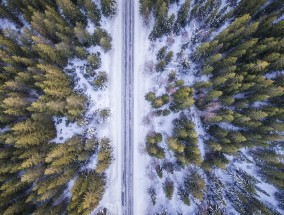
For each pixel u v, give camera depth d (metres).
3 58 22.86
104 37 25.23
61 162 22.28
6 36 23.98
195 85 24.89
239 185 25.77
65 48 23.98
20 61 23.38
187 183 25.86
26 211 24.17
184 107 24.33
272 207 25.84
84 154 24.47
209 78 25.61
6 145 23.62
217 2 25.80
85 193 23.38
